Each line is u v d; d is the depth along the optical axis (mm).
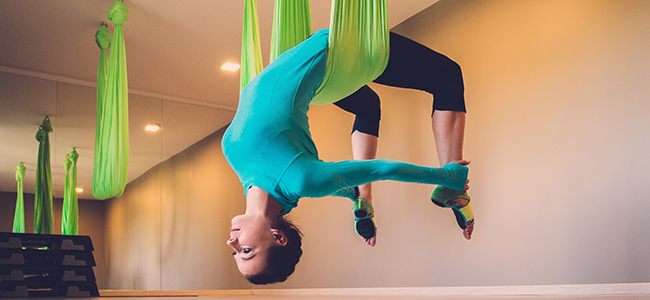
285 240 1207
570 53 3049
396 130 4176
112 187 3592
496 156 3404
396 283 3986
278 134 1164
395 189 4117
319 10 4266
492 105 3494
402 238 3988
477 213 3461
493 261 3291
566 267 2877
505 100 3408
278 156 1151
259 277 1198
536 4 3289
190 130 6230
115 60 3582
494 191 3373
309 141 1235
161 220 5785
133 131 5852
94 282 3127
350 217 4574
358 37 1391
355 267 4426
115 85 3576
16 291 2828
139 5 4078
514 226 3201
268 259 1186
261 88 1255
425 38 4148
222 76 5562
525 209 3154
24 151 4996
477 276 3375
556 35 3146
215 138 6395
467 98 3693
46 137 5133
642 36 2701
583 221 2836
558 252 2930
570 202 2918
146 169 5836
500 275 3230
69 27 4344
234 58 5113
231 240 1192
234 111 6602
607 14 2883
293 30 1632
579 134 2934
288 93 1223
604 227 2732
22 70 5117
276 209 1194
